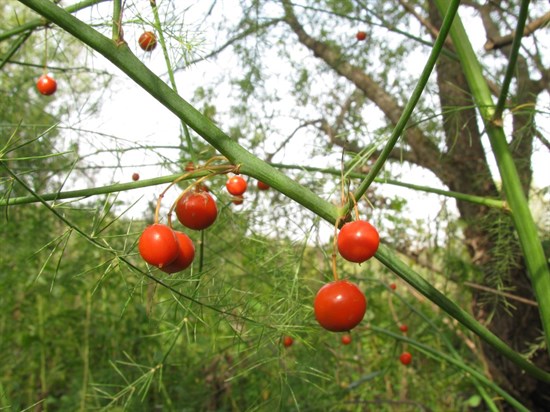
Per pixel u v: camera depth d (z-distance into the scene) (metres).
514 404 0.16
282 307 0.15
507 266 0.21
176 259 0.09
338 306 0.09
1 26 0.24
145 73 0.09
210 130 0.09
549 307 0.12
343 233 0.08
